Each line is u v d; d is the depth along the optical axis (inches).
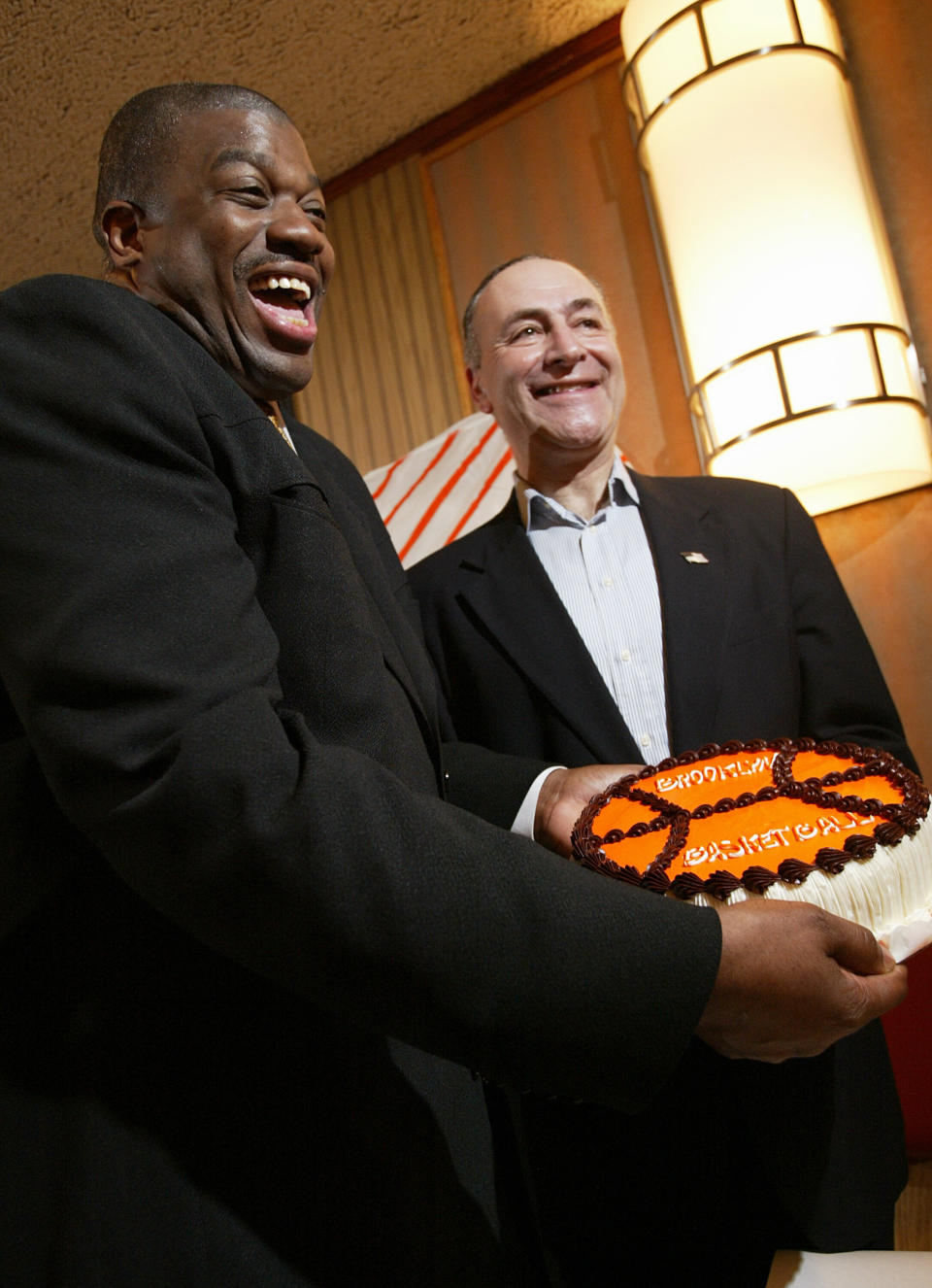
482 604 69.7
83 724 25.1
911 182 100.1
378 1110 30.6
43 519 26.8
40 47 105.6
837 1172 48.7
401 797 26.5
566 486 76.3
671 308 102.1
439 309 130.4
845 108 95.4
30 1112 28.3
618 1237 53.8
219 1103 28.7
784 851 40.7
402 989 24.8
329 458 53.6
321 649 32.3
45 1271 26.7
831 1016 28.5
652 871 39.8
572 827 47.6
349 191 138.9
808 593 67.4
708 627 63.9
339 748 27.5
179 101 42.0
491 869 25.9
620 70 115.3
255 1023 29.9
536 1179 54.8
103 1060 28.6
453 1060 25.8
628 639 67.4
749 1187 53.1
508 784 51.0
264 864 24.2
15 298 31.1
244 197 41.1
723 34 94.0
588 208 119.0
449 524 109.0
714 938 26.6
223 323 41.5
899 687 96.8
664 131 97.4
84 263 139.9
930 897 40.3
